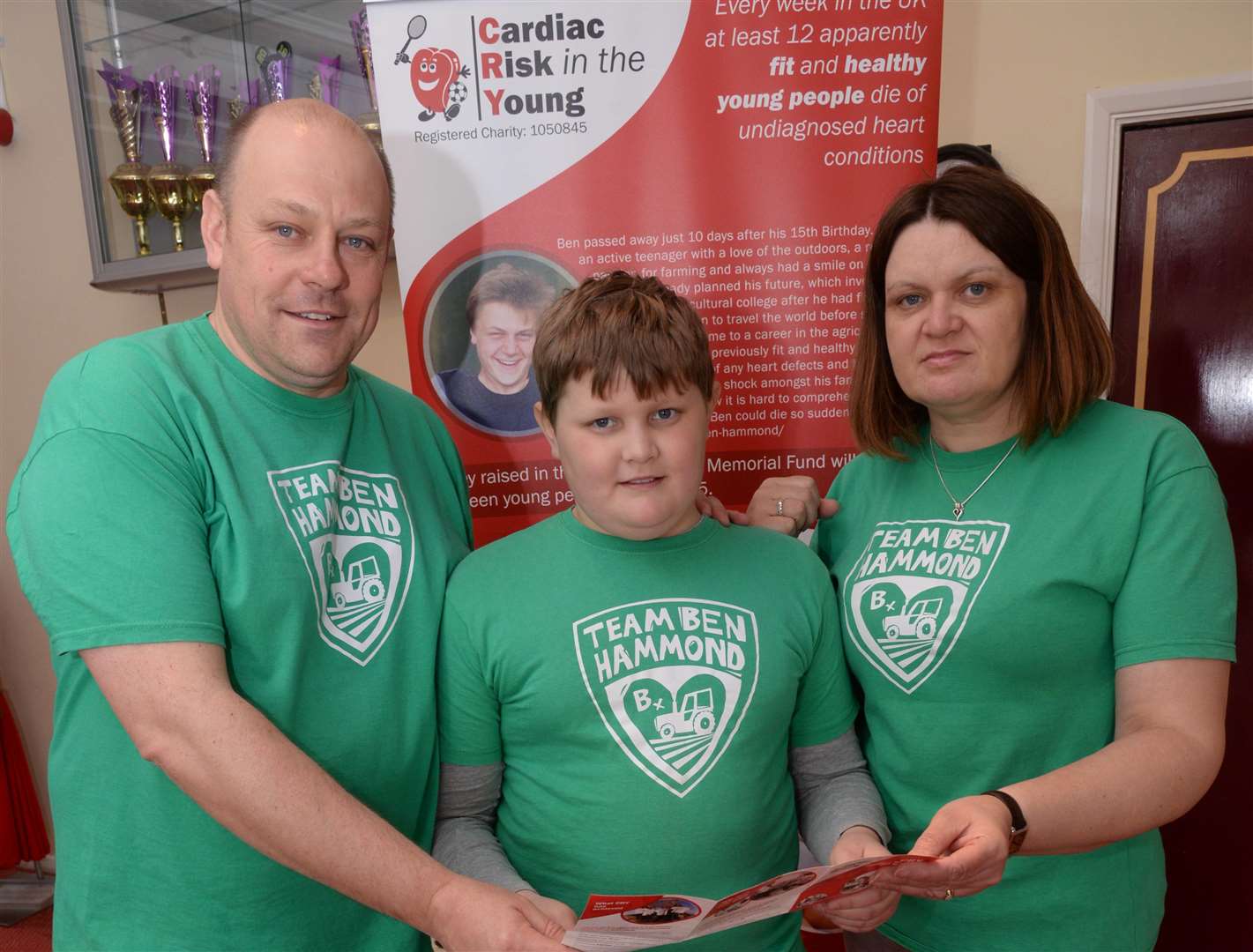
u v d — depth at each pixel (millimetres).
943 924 1111
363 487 1130
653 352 1013
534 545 1144
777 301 1707
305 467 1062
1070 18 1956
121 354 1011
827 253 1686
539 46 1645
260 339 1032
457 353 1765
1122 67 1936
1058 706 1046
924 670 1081
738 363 1735
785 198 1671
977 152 1997
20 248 2926
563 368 1046
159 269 2361
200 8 2326
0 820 2793
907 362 1083
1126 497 1013
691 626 1064
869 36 1616
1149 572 988
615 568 1093
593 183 1688
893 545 1151
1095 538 1020
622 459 1029
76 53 2373
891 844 1151
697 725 1035
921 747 1085
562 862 1049
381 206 1074
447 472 1325
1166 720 959
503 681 1074
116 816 1008
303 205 998
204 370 1047
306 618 1020
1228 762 2055
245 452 1022
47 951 2643
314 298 1018
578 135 1674
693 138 1661
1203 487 1002
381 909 887
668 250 1699
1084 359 1035
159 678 883
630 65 1646
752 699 1050
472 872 1029
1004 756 1049
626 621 1063
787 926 1136
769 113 1646
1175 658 970
